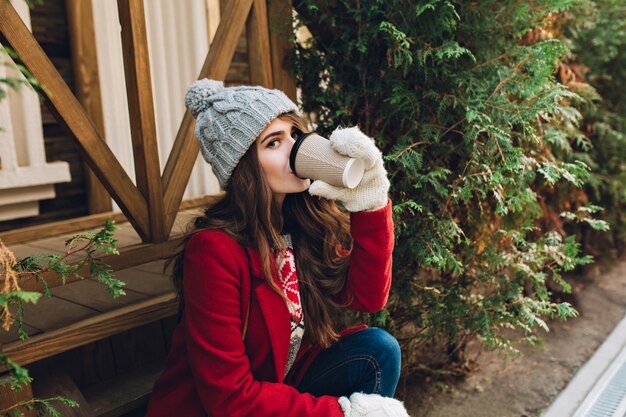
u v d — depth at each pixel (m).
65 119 1.54
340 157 1.26
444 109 1.99
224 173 1.38
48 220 3.01
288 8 2.07
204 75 1.92
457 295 2.21
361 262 1.43
